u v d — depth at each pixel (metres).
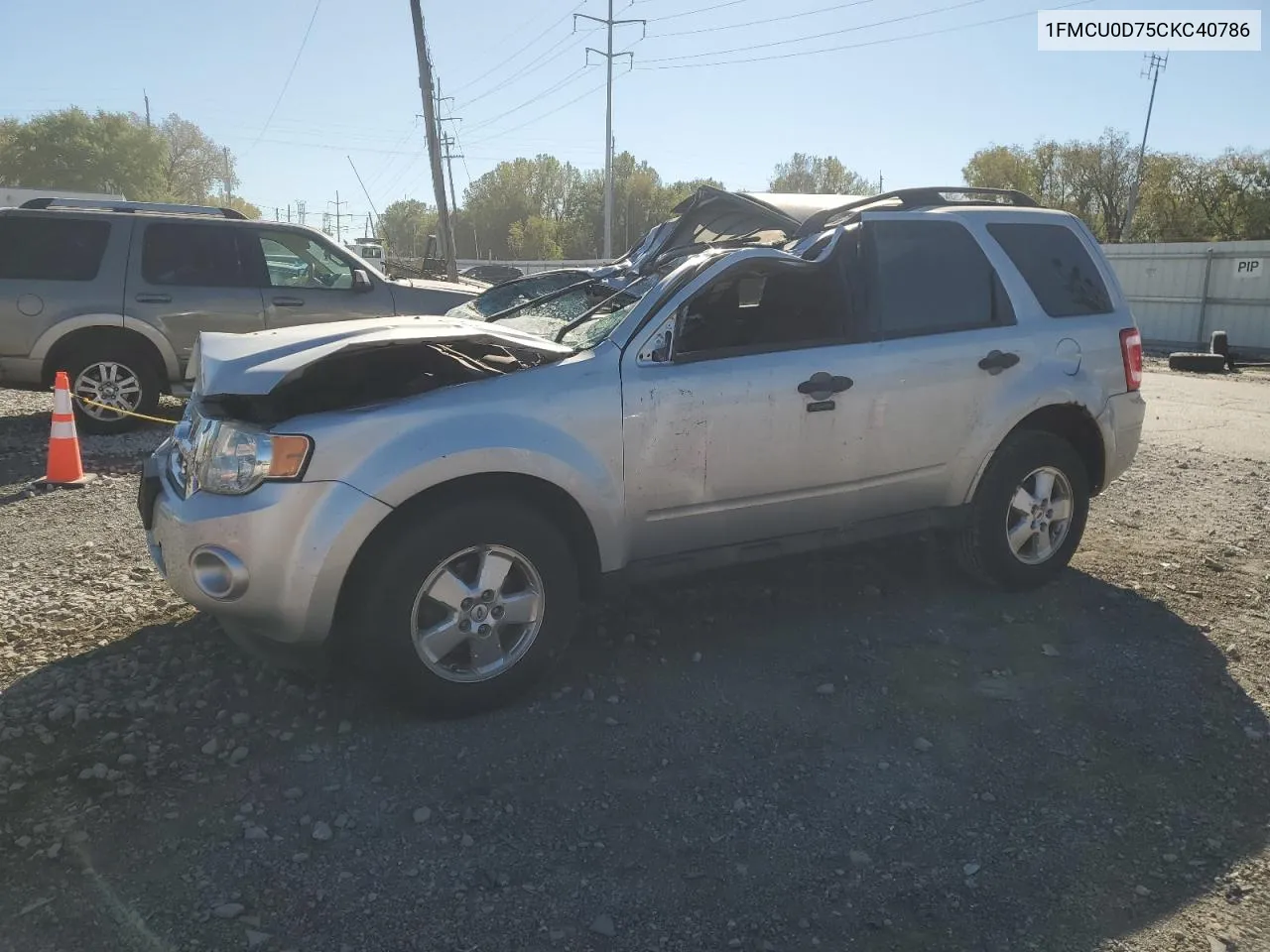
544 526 3.71
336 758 3.38
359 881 2.76
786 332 4.43
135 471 7.49
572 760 3.40
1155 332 25.33
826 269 4.52
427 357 4.32
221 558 3.40
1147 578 5.25
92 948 2.49
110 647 4.23
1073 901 2.73
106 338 8.70
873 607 4.79
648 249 7.02
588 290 5.26
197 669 4.01
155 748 3.40
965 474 4.72
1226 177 50.94
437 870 2.82
